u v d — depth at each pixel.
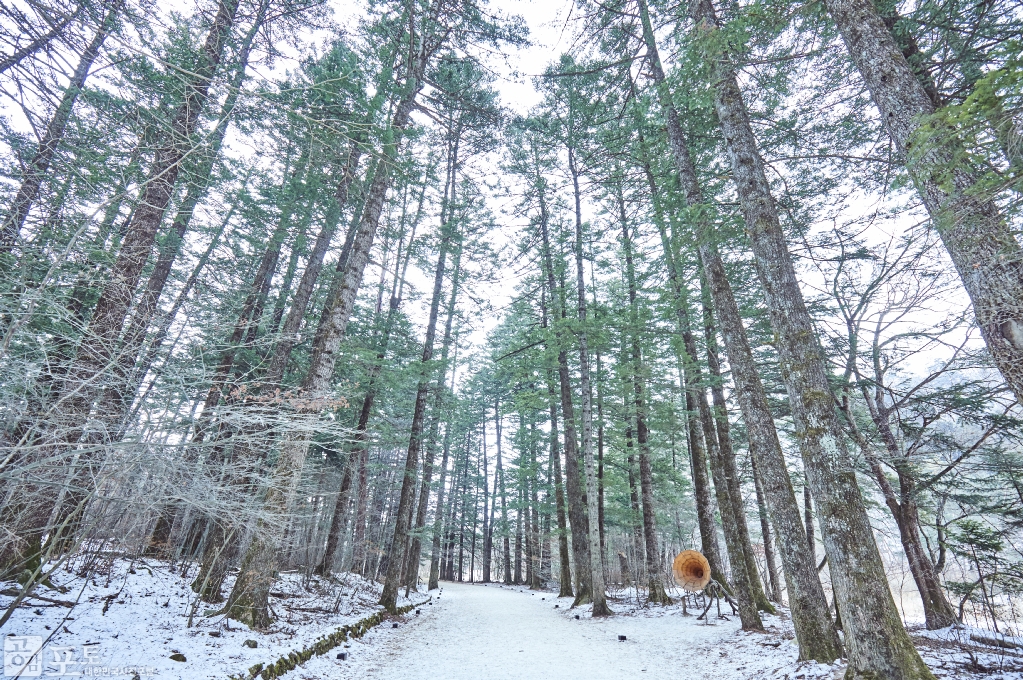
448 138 14.00
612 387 17.33
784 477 7.16
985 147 3.43
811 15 6.79
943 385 9.89
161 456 3.73
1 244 3.54
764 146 9.49
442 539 26.30
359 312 18.00
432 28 11.19
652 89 9.71
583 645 9.37
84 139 4.29
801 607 6.60
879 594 4.90
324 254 10.98
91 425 3.50
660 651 8.66
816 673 5.78
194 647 5.77
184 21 4.77
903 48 6.95
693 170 9.26
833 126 8.73
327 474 14.71
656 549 14.91
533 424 25.92
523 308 19.73
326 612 9.70
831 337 10.71
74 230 3.95
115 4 3.71
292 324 10.12
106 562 7.43
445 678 6.84
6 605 5.13
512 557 39.03
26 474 3.62
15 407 3.27
